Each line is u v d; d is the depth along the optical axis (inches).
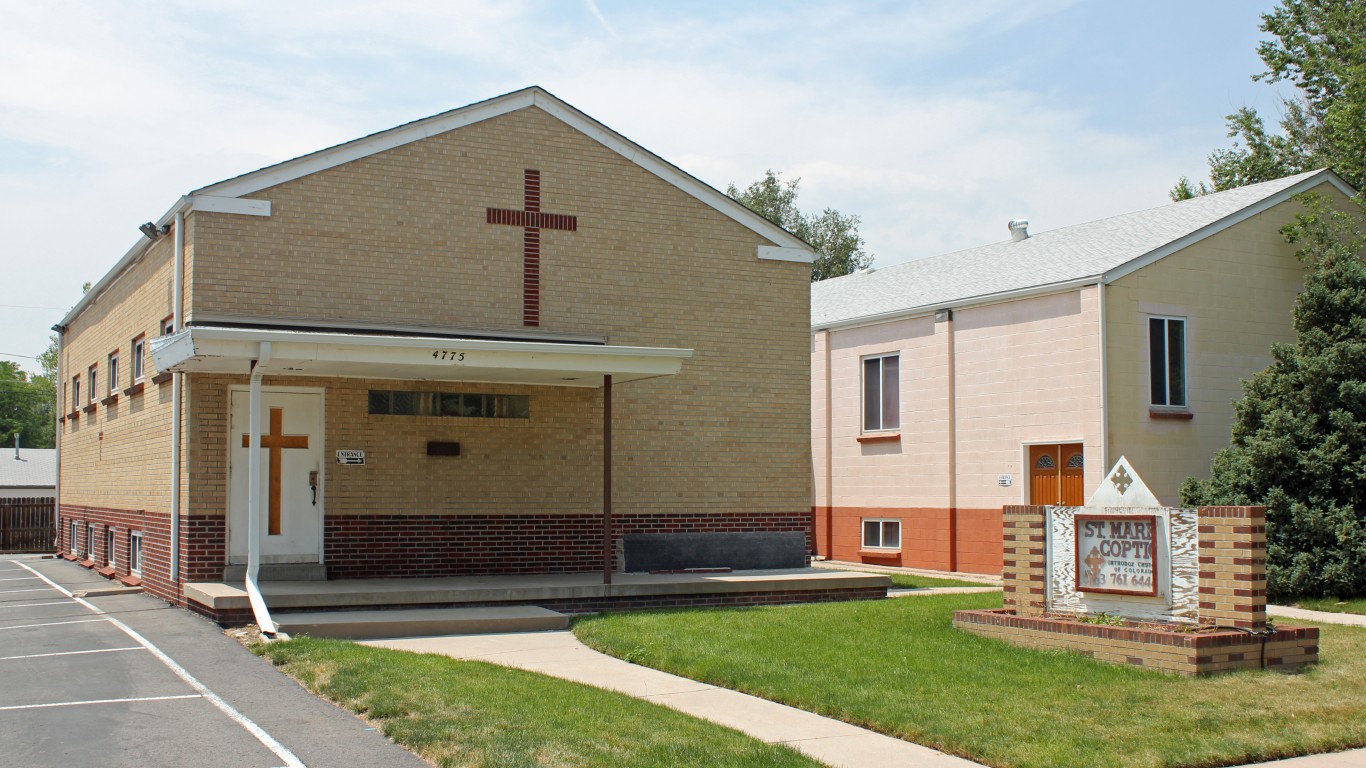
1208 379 853.8
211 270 636.7
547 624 563.5
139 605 643.5
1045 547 506.9
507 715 352.2
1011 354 894.4
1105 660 454.9
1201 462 845.2
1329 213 871.1
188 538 626.2
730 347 761.6
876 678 421.7
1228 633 440.5
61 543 1141.1
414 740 325.7
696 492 746.2
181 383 642.8
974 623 517.0
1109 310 820.6
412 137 686.5
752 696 408.5
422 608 582.6
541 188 716.7
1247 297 876.0
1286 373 761.0
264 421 645.3
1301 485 721.6
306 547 649.6
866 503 1034.1
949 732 346.3
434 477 681.6
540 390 712.4
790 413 775.1
